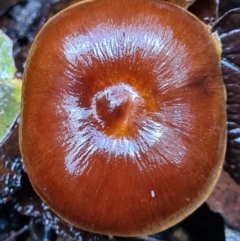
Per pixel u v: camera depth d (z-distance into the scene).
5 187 0.09
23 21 0.09
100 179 0.07
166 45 0.07
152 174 0.07
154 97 0.07
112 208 0.07
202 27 0.07
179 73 0.07
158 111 0.07
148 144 0.07
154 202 0.07
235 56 0.08
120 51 0.07
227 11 0.09
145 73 0.07
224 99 0.07
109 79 0.07
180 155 0.07
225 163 0.08
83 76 0.07
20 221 0.09
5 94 0.09
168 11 0.07
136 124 0.07
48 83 0.07
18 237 0.09
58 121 0.07
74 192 0.07
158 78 0.07
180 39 0.07
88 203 0.07
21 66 0.09
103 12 0.07
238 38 0.08
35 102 0.07
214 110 0.07
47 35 0.07
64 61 0.07
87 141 0.07
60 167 0.07
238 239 0.08
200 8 0.09
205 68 0.07
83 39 0.07
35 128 0.07
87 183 0.07
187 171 0.07
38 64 0.07
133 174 0.07
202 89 0.07
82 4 0.08
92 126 0.07
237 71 0.08
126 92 0.07
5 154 0.09
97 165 0.07
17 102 0.09
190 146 0.07
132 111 0.07
